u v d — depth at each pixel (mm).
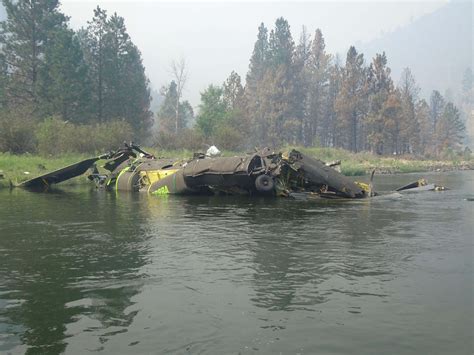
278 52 88625
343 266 5910
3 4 49219
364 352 3438
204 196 16703
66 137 33531
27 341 3670
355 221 9969
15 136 32438
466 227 9070
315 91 94812
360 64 83938
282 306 4422
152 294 4801
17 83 49062
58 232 8508
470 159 78625
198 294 4789
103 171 26031
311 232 8492
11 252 6781
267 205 13477
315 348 3504
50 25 50344
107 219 10305
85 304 4504
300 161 16125
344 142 94438
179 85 76438
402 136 85812
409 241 7582
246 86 98250
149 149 38531
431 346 3539
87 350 3500
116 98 56094
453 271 5668
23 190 19609
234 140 48844
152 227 9117
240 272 5633
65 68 48031
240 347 3527
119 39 56938
